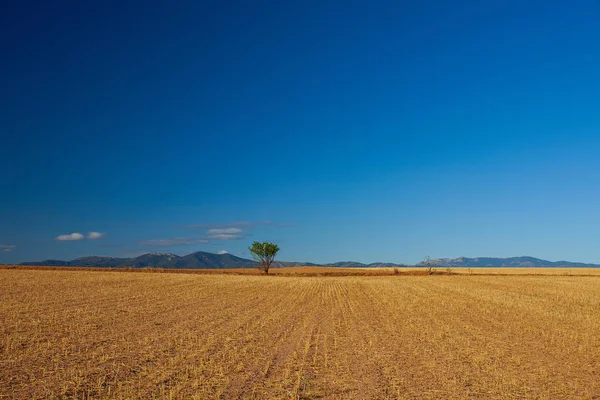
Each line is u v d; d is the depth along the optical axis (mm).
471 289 50562
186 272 88000
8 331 20547
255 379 13852
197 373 14367
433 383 13734
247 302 35688
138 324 23578
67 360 15688
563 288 52094
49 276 57844
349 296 42312
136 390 12539
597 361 16953
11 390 12297
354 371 15008
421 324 25359
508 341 20594
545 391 13156
